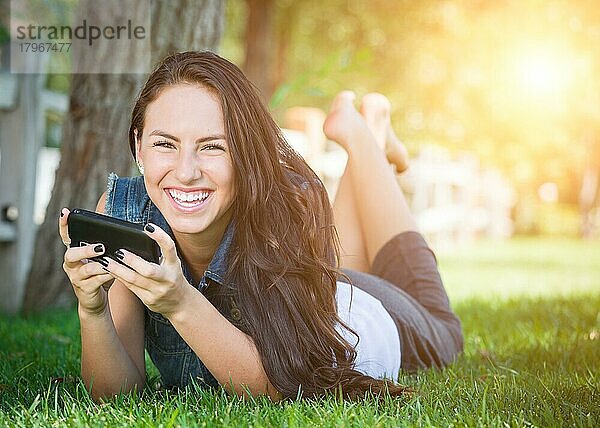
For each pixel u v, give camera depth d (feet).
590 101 57.82
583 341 17.03
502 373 13.69
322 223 11.72
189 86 10.27
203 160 10.21
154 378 12.77
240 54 67.51
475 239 67.51
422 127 56.95
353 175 16.22
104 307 10.75
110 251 9.85
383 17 58.23
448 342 14.92
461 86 57.26
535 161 65.67
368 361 12.44
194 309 10.29
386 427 9.56
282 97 24.58
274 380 10.94
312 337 11.18
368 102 17.78
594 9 54.54
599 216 78.95
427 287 15.40
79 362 14.43
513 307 23.89
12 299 24.77
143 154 10.43
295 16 59.26
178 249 11.43
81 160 22.50
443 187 59.41
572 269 42.24
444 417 10.05
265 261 10.96
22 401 11.30
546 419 10.00
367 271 16.22
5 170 24.66
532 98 57.82
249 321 11.00
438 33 57.11
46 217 22.91
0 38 24.11
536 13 54.90
